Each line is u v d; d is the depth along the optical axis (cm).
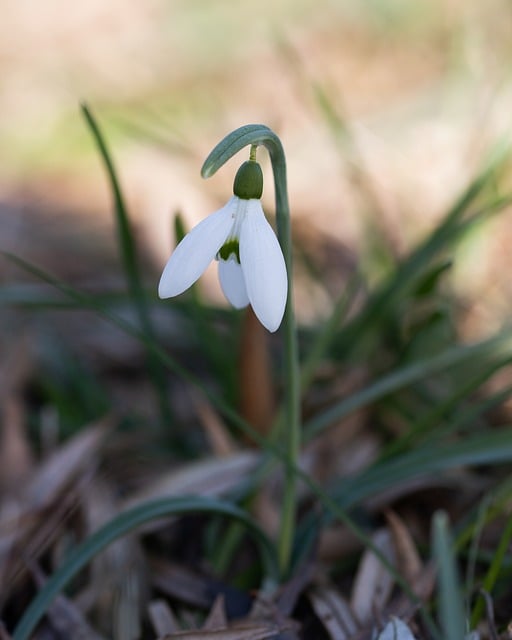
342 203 63
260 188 31
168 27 93
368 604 37
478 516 38
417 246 44
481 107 59
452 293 49
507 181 53
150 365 44
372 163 63
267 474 40
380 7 89
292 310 33
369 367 46
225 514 36
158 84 82
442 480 41
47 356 50
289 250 33
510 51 62
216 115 73
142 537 40
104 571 38
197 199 61
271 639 36
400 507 41
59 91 82
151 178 64
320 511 38
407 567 37
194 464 41
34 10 98
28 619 34
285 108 74
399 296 44
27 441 45
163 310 52
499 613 37
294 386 35
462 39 65
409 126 68
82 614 38
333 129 52
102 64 87
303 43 88
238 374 42
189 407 48
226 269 33
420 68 80
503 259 54
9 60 90
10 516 40
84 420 46
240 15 93
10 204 68
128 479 43
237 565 40
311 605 38
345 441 44
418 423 40
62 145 75
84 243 62
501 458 37
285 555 38
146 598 38
